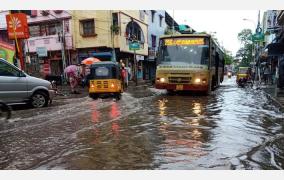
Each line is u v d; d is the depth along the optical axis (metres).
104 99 16.19
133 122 8.74
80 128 8.02
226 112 10.54
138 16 35.41
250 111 10.80
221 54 26.41
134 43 31.05
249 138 6.72
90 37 30.42
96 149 5.96
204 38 16.19
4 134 7.51
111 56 30.34
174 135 7.05
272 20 34.41
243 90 22.00
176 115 9.90
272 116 9.70
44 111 11.55
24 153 5.82
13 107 13.16
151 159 5.28
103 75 16.44
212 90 20.69
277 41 25.38
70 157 5.48
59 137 7.05
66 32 31.02
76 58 31.34
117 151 5.79
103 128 7.95
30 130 7.95
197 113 10.30
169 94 18.12
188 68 15.91
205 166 4.90
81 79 26.00
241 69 33.44
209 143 6.29
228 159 5.22
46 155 5.65
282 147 5.98
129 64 34.81
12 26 17.05
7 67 11.88
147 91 21.48
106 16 29.91
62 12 30.95
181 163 5.05
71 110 11.64
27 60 26.45
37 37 31.98
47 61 32.03
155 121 8.84
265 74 35.03
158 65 16.55
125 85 26.23
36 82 12.60
